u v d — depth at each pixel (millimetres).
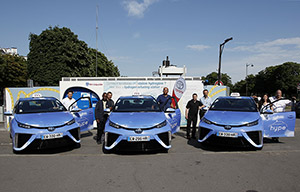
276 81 57500
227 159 5410
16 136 5746
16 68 31719
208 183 3939
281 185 3842
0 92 31953
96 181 4062
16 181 4094
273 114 6750
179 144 7262
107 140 5734
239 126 5863
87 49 30375
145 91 11062
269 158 5473
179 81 10430
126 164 5051
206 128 6191
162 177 4238
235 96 8000
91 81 11086
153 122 5738
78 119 7617
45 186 3859
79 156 5766
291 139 8008
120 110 6723
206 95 8906
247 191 3611
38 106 7105
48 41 26094
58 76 25969
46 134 5695
